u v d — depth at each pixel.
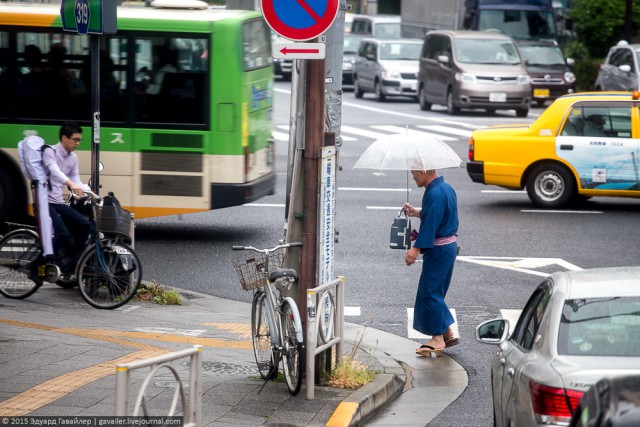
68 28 34.94
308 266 25.03
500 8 109.88
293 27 23.42
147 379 15.66
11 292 35.03
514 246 45.78
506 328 19.88
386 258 43.50
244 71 44.31
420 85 109.69
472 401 25.83
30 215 45.47
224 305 35.84
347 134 85.69
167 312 34.09
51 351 26.95
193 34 43.84
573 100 54.28
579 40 118.44
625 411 10.64
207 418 22.00
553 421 15.22
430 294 30.16
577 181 54.19
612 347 16.14
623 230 49.34
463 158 73.12
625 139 53.59
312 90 24.66
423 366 29.45
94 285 34.00
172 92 44.16
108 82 44.31
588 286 17.56
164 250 44.38
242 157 44.41
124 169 44.41
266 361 25.45
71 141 34.16
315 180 24.89
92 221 34.06
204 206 44.38
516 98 100.12
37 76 44.66
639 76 86.88
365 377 25.73
